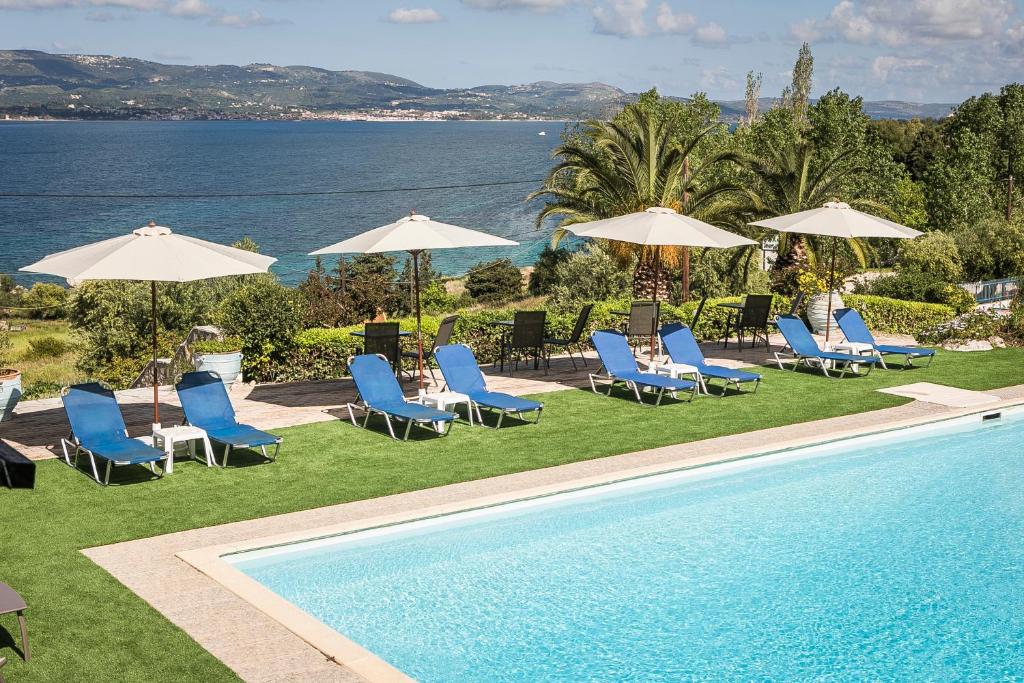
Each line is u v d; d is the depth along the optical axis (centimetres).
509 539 882
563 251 4600
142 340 2525
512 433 1187
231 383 1454
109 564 744
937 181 4719
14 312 5575
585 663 657
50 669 570
